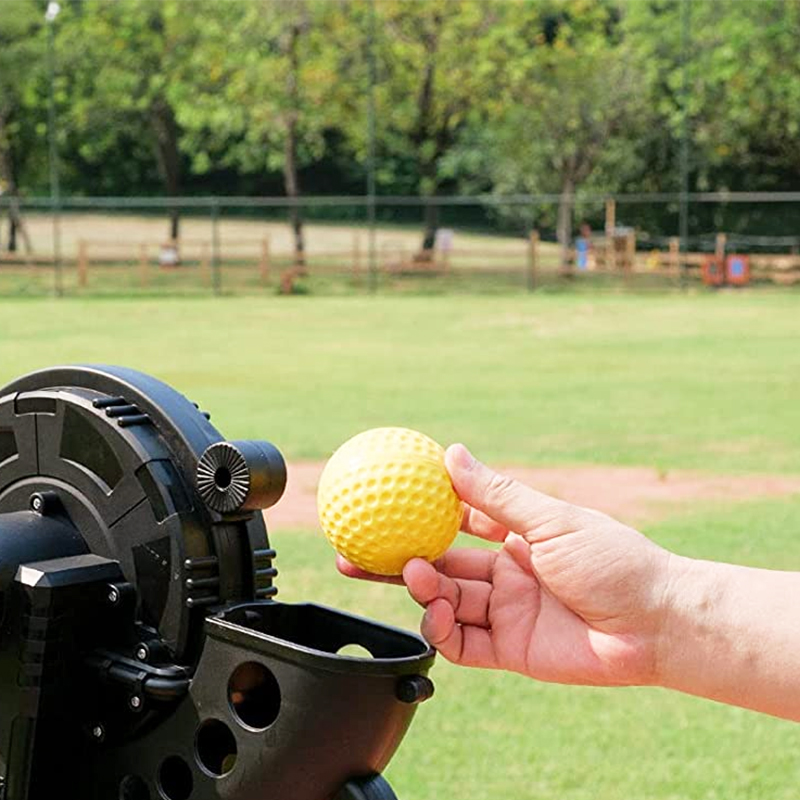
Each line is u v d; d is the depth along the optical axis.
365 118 38.94
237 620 1.55
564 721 4.50
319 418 12.70
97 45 41.59
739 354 19.28
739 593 1.68
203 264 37.91
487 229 53.75
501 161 46.56
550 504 1.71
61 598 1.60
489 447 11.00
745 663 1.66
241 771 1.52
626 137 41.25
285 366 17.73
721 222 41.00
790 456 10.52
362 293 35.09
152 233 52.47
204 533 1.61
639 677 1.72
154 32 41.34
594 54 39.28
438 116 39.38
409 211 55.53
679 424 12.41
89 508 1.69
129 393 1.71
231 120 39.38
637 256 39.81
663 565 1.71
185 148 42.44
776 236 40.47
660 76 40.00
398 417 12.81
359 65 38.16
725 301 31.52
